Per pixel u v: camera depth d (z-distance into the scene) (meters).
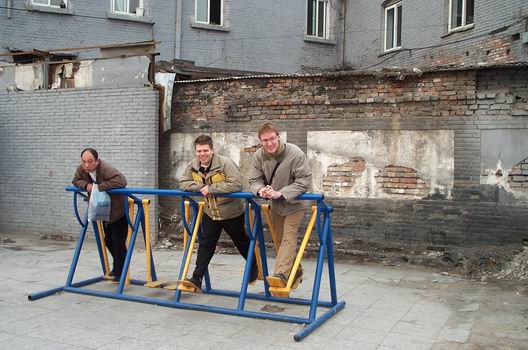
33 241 10.01
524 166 7.56
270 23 16.16
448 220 7.96
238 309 5.28
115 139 9.79
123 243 6.49
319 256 5.14
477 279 7.10
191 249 5.68
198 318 5.21
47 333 4.72
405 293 6.31
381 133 8.38
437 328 4.95
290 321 5.03
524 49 10.54
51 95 10.33
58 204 10.27
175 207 9.86
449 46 12.82
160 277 7.15
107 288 6.38
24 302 5.72
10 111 10.67
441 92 8.03
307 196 5.09
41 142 10.41
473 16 12.20
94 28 13.90
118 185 6.08
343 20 16.94
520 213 7.55
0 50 12.87
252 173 5.42
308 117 8.84
